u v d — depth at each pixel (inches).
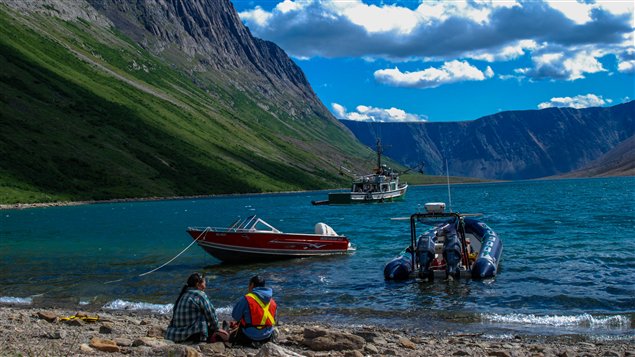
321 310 719.7
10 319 593.9
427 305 735.1
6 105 6943.9
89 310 725.9
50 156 6225.4
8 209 4355.3
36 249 1530.5
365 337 522.0
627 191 5017.2
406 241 1541.6
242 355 411.8
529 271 976.9
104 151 7052.2
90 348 414.6
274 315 463.8
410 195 6264.8
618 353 461.1
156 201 5708.7
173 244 1617.9
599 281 868.6
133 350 414.6
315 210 3617.1
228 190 7568.9
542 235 1579.7
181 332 454.0
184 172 7701.8
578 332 575.2
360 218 2709.2
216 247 1175.0
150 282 968.9
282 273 1045.2
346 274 1011.3
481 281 891.4
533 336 557.9
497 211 2778.1
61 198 5241.1
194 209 4013.3
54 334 476.7
